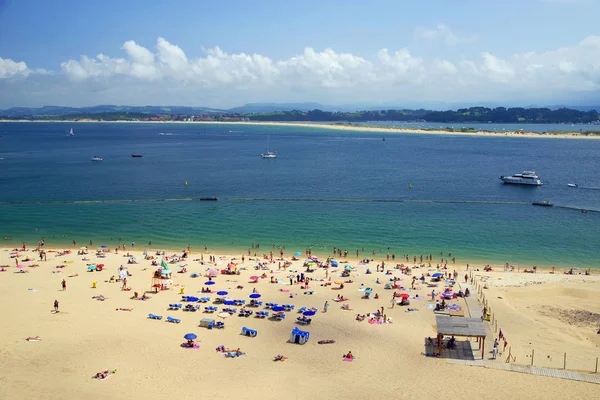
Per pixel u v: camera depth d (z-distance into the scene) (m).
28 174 175.88
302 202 125.44
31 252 78.50
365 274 67.50
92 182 157.50
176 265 71.19
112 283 62.69
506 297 58.25
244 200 128.00
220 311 53.41
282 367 41.44
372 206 120.38
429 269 70.56
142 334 47.28
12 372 39.41
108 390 37.06
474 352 44.44
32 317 50.97
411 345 45.75
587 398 36.78
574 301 57.16
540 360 42.78
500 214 111.75
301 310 53.88
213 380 39.06
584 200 130.88
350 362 42.44
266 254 79.12
